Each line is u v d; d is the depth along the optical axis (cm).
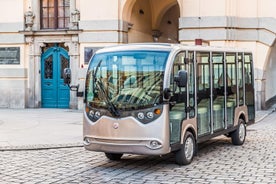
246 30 2198
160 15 2678
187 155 1081
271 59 2400
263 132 1622
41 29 2414
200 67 1145
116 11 2288
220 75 1248
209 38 2175
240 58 1374
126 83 1027
